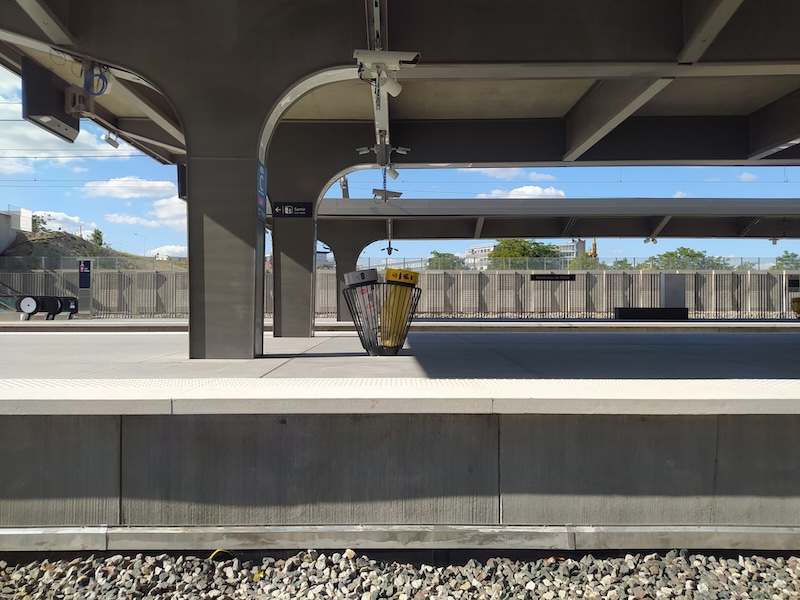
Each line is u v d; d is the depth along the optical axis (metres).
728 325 21.27
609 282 36.50
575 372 5.83
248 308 7.14
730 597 3.93
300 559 4.27
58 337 11.60
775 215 26.64
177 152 15.20
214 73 7.14
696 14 7.38
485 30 7.75
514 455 4.38
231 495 4.34
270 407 4.12
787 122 11.73
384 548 4.32
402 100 12.07
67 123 9.70
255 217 7.15
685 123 13.22
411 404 4.14
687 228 29.77
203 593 3.92
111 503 4.30
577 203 26.12
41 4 6.33
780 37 7.75
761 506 4.43
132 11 7.11
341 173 13.05
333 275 36.88
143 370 5.83
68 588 3.92
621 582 4.11
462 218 26.97
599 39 7.75
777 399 4.18
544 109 12.84
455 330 21.27
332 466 4.36
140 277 36.25
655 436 4.41
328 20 7.19
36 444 4.29
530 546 4.31
